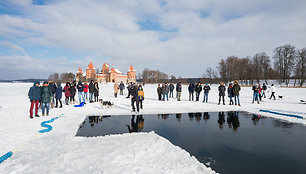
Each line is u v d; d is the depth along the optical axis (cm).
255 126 742
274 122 812
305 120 838
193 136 605
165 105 1358
